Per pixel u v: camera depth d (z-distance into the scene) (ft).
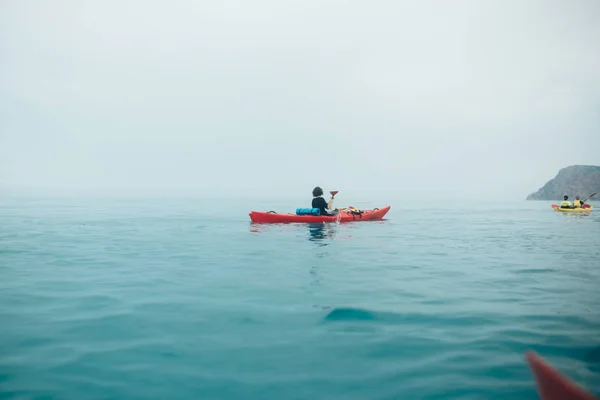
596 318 10.18
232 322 9.81
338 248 22.41
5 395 6.21
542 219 45.57
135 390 6.41
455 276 15.35
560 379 3.54
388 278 14.94
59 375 6.93
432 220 43.39
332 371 7.13
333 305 11.30
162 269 16.57
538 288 13.39
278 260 18.69
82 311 10.70
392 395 6.26
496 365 7.36
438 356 7.78
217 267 17.01
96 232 29.66
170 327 9.46
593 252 21.56
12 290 12.99
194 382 6.69
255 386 6.55
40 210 53.93
